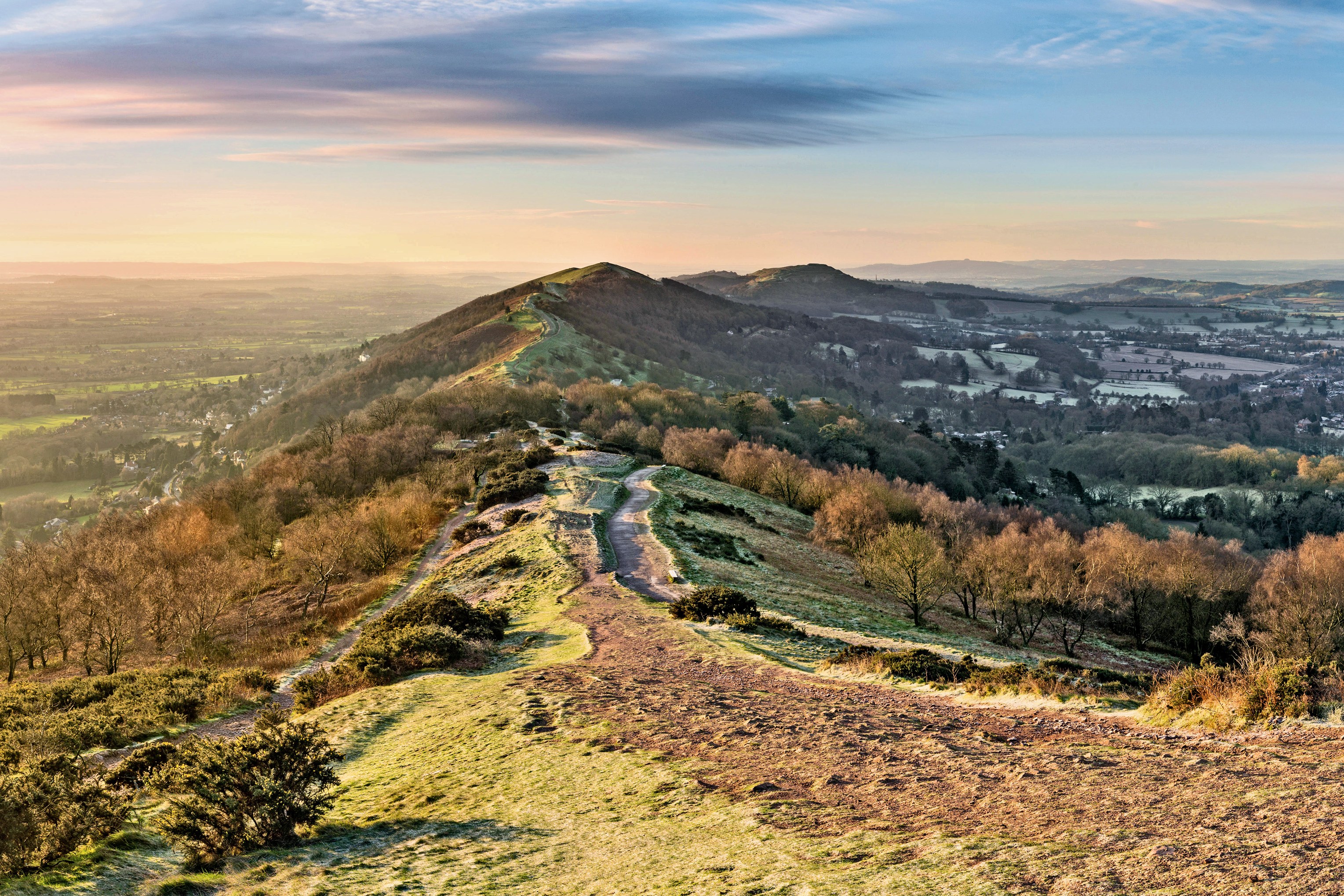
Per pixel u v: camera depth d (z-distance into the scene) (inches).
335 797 683.4
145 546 2987.2
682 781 601.9
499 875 467.5
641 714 828.0
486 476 3860.7
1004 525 4197.8
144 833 558.6
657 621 1545.3
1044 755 579.8
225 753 577.6
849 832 456.4
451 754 768.3
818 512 3380.9
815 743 673.6
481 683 1093.1
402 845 538.0
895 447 7165.4
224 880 492.7
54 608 2265.0
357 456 4279.0
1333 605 2165.4
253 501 3826.3
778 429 7037.4
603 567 2176.4
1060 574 2245.3
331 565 2593.5
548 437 5108.3
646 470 4247.0
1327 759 485.1
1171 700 689.6
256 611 2507.4
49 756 632.4
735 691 946.1
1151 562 2610.7
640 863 456.4
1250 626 2405.3
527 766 692.1
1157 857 355.9
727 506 3511.3
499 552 2496.3
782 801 526.6
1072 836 400.8
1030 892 338.3
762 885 393.1
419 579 2554.1
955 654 1358.3
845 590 2413.9
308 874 492.4
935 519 3513.8
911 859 398.0
